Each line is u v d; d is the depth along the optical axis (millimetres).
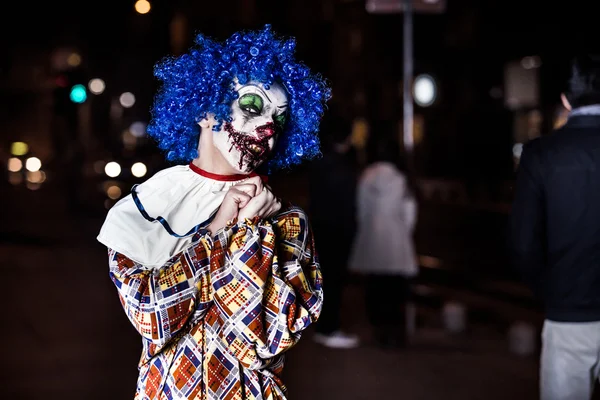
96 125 22375
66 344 8438
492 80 39969
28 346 8359
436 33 43312
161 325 2602
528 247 4438
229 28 39844
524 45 32438
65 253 15383
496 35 37344
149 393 2719
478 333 9422
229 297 2617
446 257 16281
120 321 9555
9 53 57125
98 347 8344
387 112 45594
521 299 11539
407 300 9055
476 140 40906
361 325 9836
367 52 47656
